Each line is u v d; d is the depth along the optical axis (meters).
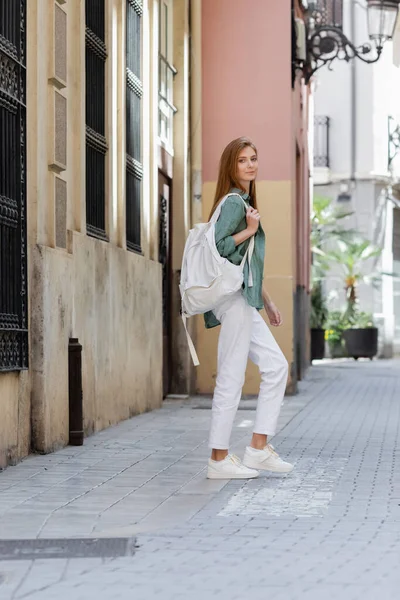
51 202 10.98
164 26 17.23
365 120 34.91
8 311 9.80
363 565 5.84
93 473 9.30
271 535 6.66
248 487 8.54
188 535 6.67
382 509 7.57
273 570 5.72
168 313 17.55
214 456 9.02
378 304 34.59
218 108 18.33
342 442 11.58
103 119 13.34
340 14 20.12
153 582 5.48
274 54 18.27
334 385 20.97
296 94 21.28
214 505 7.75
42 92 10.71
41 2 10.65
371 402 16.95
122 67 13.84
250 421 13.65
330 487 8.55
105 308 12.88
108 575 5.64
